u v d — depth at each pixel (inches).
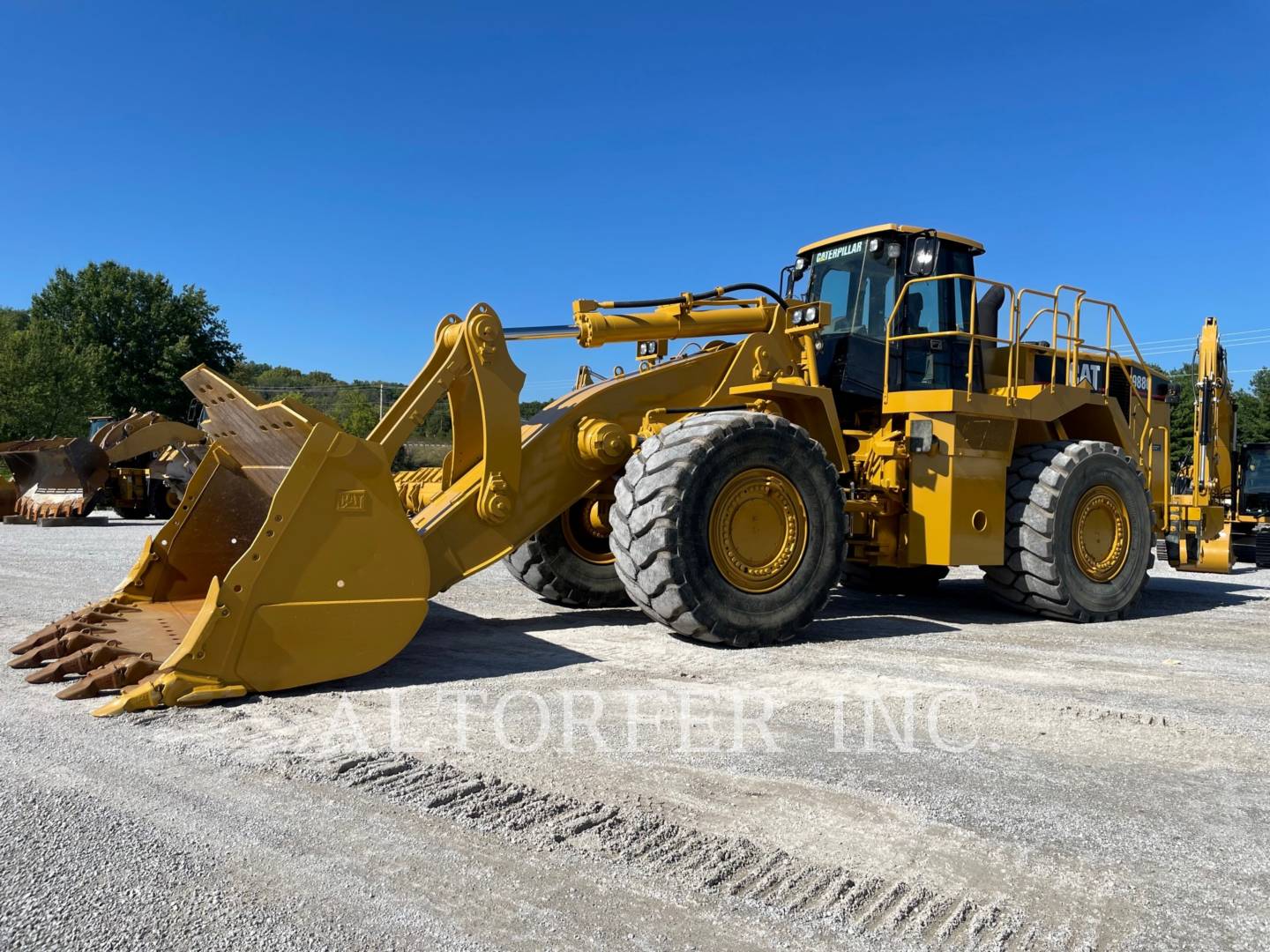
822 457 215.9
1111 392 326.3
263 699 148.0
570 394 234.8
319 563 155.1
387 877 86.4
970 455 251.3
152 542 199.2
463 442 211.2
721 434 200.8
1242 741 134.8
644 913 80.4
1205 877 89.8
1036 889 86.6
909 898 83.8
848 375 264.8
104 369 1588.3
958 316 273.1
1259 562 511.5
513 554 262.8
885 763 121.9
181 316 1713.8
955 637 225.5
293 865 88.7
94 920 77.6
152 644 165.0
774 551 208.4
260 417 165.2
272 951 73.4
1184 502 459.5
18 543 518.3
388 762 117.5
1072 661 196.4
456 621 241.1
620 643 205.8
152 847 92.1
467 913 80.0
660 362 257.6
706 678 170.4
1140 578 278.8
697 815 102.3
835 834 98.2
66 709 140.9
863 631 231.0
